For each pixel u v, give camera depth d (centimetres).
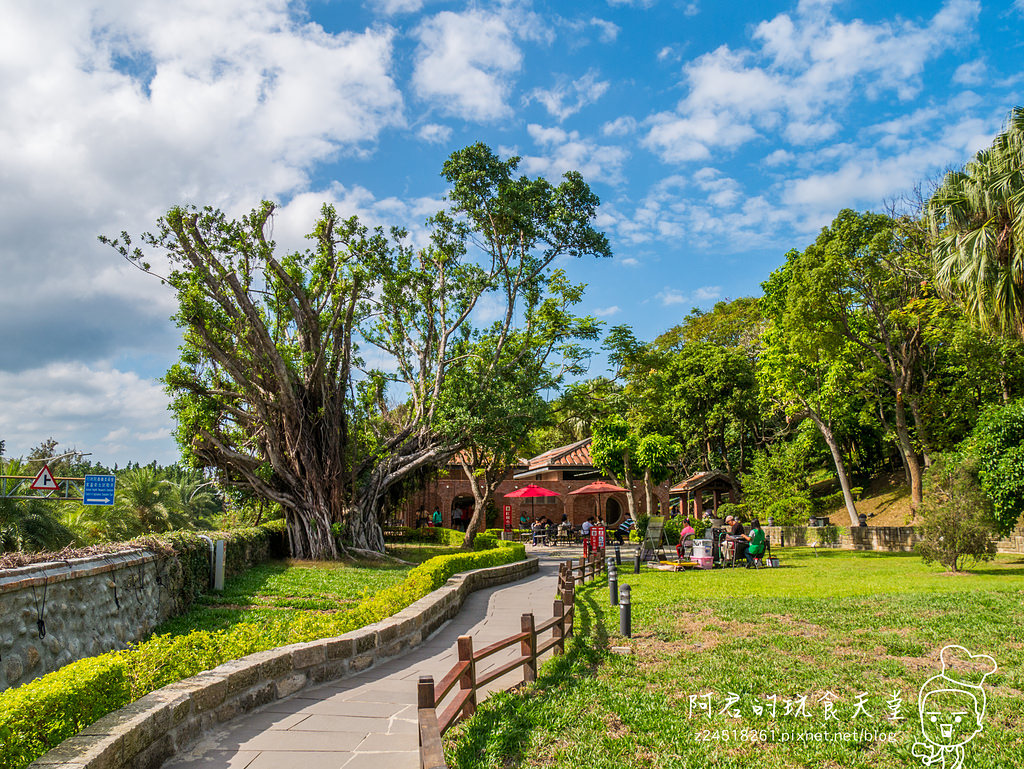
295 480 2164
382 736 571
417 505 4428
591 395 3459
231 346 2125
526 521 4328
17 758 389
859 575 1698
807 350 2900
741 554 2133
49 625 782
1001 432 1744
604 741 543
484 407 2467
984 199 1678
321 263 2211
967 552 1703
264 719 614
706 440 4825
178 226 1909
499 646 651
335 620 888
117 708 497
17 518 1827
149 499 2969
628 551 3072
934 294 2769
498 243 2731
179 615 1218
